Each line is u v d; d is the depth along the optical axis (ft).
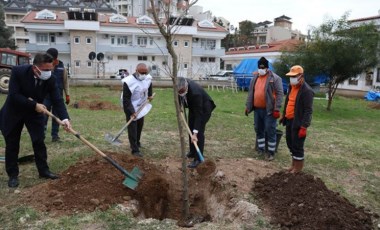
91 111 42.68
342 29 56.65
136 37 137.18
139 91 21.40
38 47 129.90
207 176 17.90
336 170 21.77
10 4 224.74
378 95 79.87
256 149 24.82
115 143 20.65
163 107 49.49
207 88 96.27
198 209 16.97
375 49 57.88
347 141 31.55
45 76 15.51
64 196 14.64
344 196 17.10
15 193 15.35
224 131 32.07
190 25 139.03
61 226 12.64
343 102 73.97
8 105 15.76
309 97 17.93
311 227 12.61
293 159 19.08
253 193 15.67
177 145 25.53
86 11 129.70
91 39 131.64
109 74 135.85
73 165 17.71
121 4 261.03
